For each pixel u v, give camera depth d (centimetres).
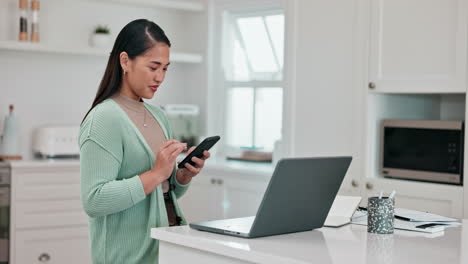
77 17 491
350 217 221
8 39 461
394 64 367
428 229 206
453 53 340
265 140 503
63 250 441
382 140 384
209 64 527
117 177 213
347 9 389
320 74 406
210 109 528
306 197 195
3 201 420
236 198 451
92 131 205
